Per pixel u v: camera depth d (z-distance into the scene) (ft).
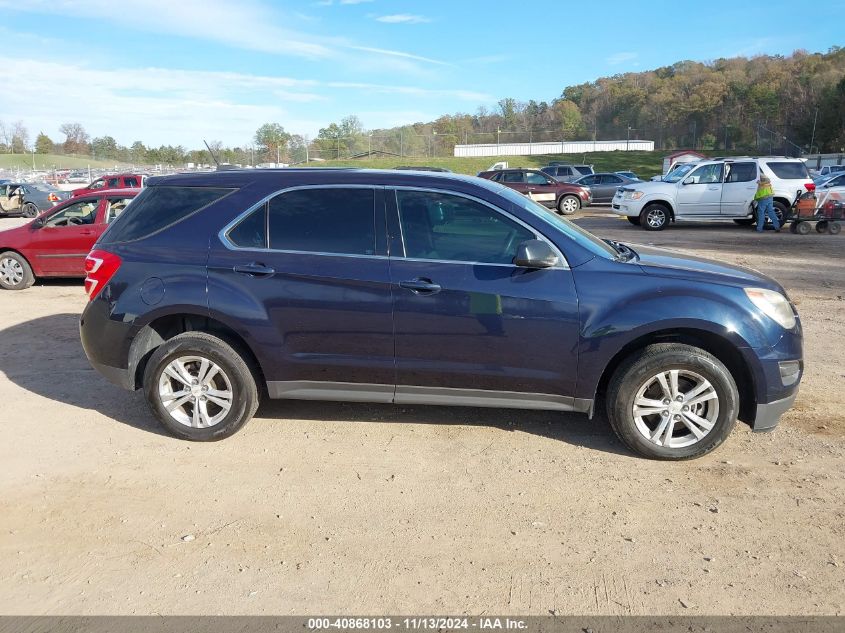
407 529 11.10
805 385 17.88
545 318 12.98
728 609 9.12
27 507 11.78
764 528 11.07
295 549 10.55
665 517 11.43
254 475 12.95
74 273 33.47
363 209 13.70
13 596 9.43
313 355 13.75
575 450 13.99
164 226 14.35
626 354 13.58
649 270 13.26
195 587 9.62
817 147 256.11
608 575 9.89
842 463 13.32
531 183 80.18
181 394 14.24
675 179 58.75
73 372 19.26
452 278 13.14
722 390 12.92
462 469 13.17
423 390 13.73
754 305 12.96
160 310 13.89
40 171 198.80
